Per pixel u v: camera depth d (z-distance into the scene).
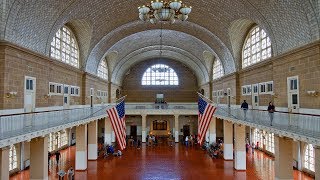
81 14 22.50
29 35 17.20
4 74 14.69
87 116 23.61
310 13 14.91
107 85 41.25
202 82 47.44
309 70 15.68
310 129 12.26
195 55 40.94
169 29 31.95
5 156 12.89
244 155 24.56
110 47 33.25
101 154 32.38
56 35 23.08
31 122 13.77
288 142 18.42
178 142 41.72
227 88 32.66
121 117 21.38
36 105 18.55
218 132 45.88
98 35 27.84
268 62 21.44
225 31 26.89
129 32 31.81
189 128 48.12
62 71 23.75
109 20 26.55
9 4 14.44
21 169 22.92
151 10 16.91
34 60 18.19
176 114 41.53
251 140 35.75
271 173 23.33
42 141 17.20
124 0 24.25
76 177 22.14
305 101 16.17
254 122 18.69
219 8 23.83
